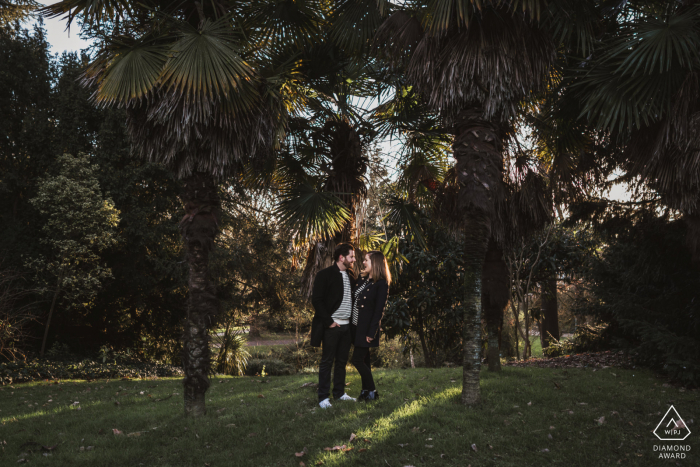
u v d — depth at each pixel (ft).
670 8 13.61
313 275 21.03
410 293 34.99
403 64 15.98
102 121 39.70
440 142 23.06
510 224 20.61
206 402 16.39
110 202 36.35
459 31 13.29
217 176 13.55
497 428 12.16
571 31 13.93
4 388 23.24
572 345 34.01
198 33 12.79
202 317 13.73
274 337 86.58
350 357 31.71
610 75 13.92
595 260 28.48
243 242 48.21
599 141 19.77
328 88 20.15
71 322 41.86
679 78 12.86
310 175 22.82
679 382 18.13
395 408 14.07
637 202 22.89
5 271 33.50
